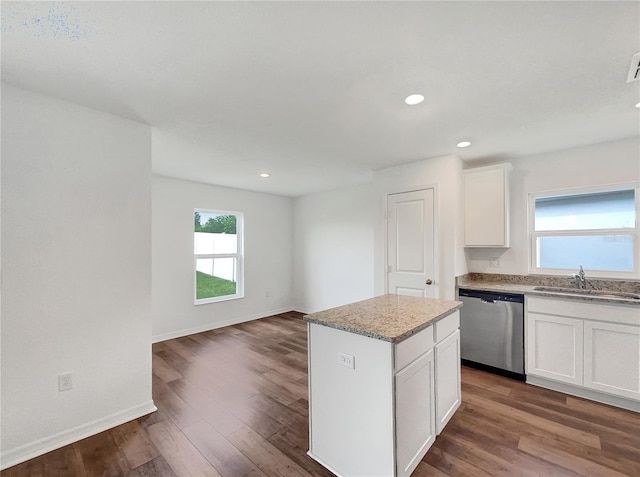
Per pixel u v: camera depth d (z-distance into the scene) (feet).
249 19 4.19
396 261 11.74
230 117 7.41
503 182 10.29
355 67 5.37
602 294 9.03
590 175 9.58
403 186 11.60
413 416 5.49
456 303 7.52
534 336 8.93
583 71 5.50
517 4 3.94
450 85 5.98
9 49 4.76
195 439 6.56
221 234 16.49
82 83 5.83
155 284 13.46
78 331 6.59
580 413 7.45
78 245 6.61
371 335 5.02
